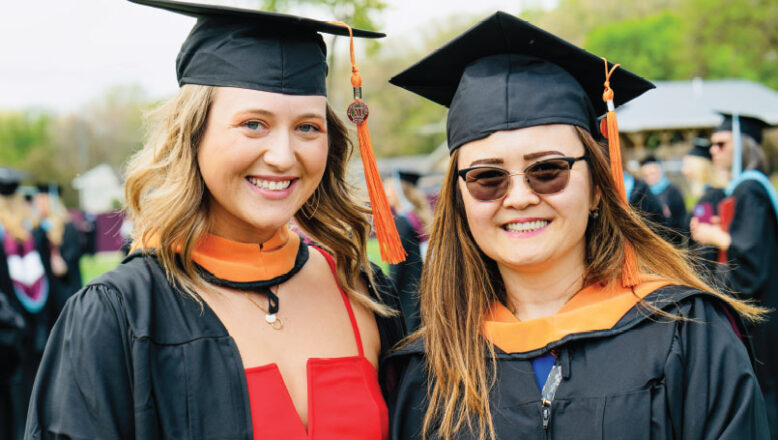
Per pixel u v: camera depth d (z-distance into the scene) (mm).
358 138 2143
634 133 13617
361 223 2246
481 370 1926
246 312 1892
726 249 4898
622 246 1968
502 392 1890
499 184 1876
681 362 1766
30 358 6598
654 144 14133
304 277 2090
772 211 4840
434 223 2141
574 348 1863
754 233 4754
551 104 1892
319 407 1850
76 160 59562
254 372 1799
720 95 13109
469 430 1884
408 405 2025
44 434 1688
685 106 12930
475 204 1920
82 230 15344
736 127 5316
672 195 7504
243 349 1826
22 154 62156
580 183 1896
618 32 35312
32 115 63625
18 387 4695
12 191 6840
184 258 1856
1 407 4605
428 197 9406
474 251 2076
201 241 1926
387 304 2314
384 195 2166
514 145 1865
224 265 1908
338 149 2189
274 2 6402
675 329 1802
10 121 62750
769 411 4590
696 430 1709
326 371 1908
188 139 1841
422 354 2080
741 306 2002
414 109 56250
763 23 28859
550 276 1982
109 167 57906
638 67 33719
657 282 1934
